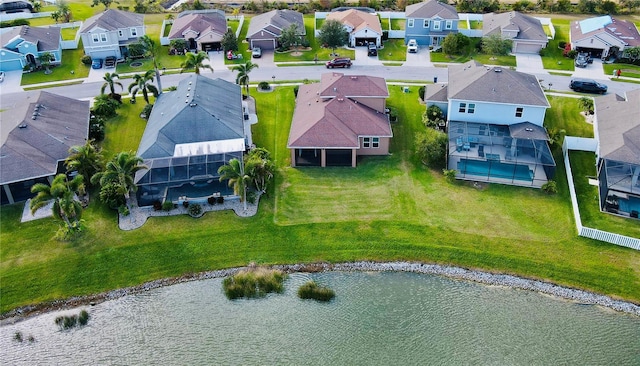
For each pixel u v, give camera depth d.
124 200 51.56
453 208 51.69
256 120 66.38
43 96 62.91
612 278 44.50
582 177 55.44
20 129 55.72
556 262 46.00
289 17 90.81
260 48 86.50
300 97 66.69
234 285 44.59
